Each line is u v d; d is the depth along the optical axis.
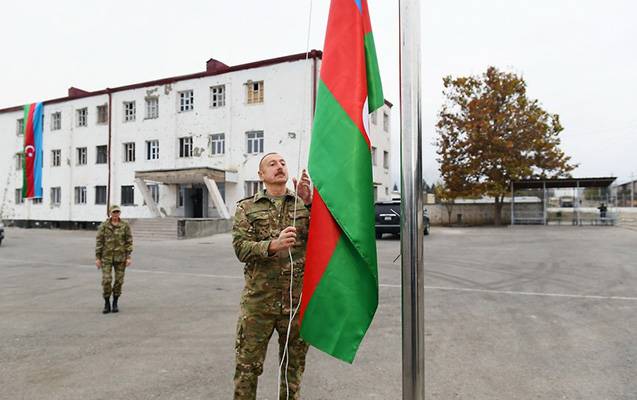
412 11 1.79
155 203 24.69
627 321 5.06
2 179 31.72
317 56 21.48
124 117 26.52
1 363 3.86
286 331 2.47
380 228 17.09
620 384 3.31
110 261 5.77
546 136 25.97
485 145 25.59
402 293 1.78
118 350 4.21
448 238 17.48
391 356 4.04
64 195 28.48
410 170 1.76
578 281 7.71
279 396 2.54
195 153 24.28
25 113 29.67
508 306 5.88
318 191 2.19
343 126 2.20
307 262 2.20
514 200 27.44
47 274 9.35
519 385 3.31
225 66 24.44
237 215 2.54
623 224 24.94
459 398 3.10
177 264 10.95
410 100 1.77
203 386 3.34
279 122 22.14
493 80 25.80
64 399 3.12
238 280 8.42
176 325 5.11
